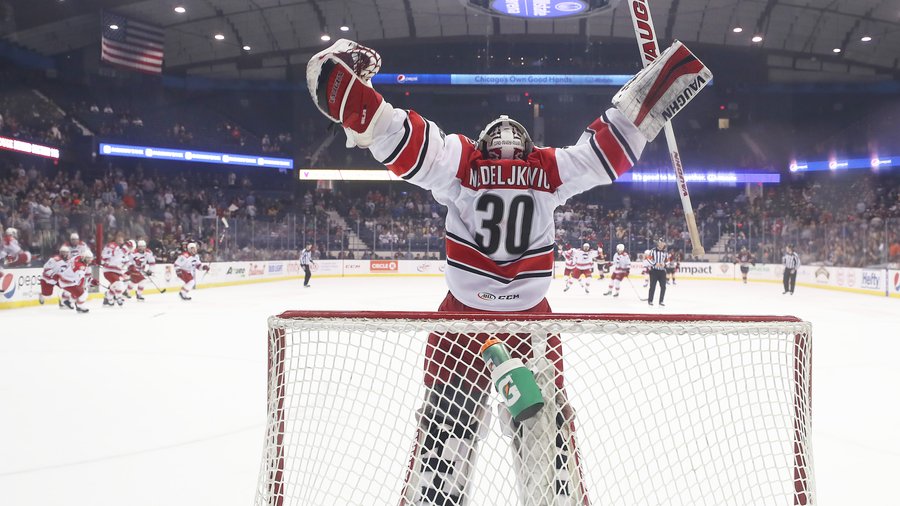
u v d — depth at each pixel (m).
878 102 33.88
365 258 26.98
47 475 3.52
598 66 32.56
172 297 16.23
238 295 16.98
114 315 11.90
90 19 24.89
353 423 3.65
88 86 29.08
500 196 1.77
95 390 5.64
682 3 25.61
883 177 31.83
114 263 13.52
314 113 34.56
